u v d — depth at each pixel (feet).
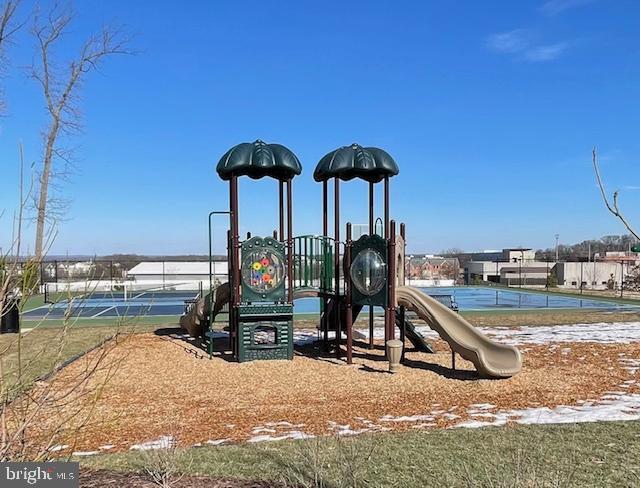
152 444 19.60
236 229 40.06
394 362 33.65
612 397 27.35
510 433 20.49
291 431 21.57
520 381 31.19
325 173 42.65
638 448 18.56
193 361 37.96
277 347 38.63
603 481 15.51
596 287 188.55
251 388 29.91
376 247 37.73
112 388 29.63
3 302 10.78
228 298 44.04
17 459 11.79
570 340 47.96
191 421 23.20
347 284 38.22
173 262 188.65
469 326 34.22
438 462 16.99
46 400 12.40
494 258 347.15
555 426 21.58
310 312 80.53
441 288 143.54
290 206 40.50
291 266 39.78
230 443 19.77
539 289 143.64
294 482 14.89
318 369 35.22
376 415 24.17
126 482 14.55
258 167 39.88
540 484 14.98
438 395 28.09
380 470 16.26
